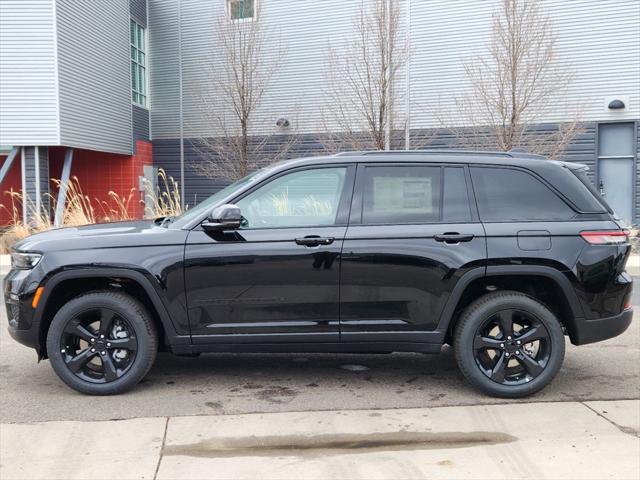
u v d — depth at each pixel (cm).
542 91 1681
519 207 472
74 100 1622
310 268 459
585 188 480
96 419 423
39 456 364
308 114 1919
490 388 465
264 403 457
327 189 479
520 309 465
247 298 462
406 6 1802
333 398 469
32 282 459
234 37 1905
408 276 460
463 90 1789
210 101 2003
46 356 488
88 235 473
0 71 1541
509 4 1628
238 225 457
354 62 1803
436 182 477
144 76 2058
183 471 347
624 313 471
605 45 1686
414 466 353
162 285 458
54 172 1981
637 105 1673
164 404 454
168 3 2023
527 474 343
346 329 466
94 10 1716
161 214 1576
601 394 480
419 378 521
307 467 352
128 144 1923
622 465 353
